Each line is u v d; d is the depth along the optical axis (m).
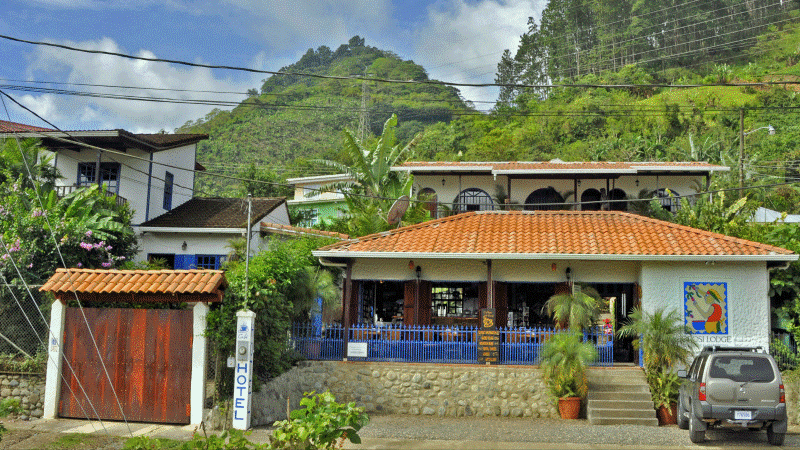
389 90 136.12
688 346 16.19
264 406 14.34
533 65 119.50
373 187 28.86
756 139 66.19
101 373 13.77
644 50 108.50
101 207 20.98
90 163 25.36
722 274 16.64
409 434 13.55
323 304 19.19
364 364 16.91
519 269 18.02
